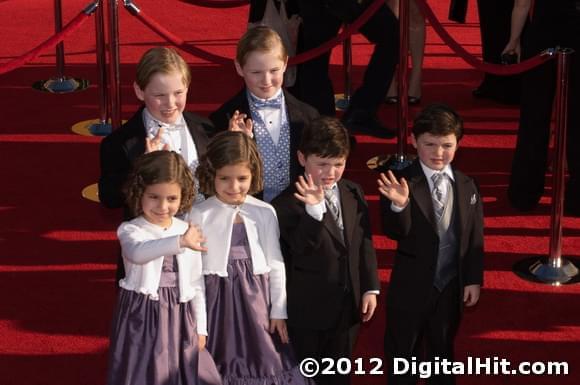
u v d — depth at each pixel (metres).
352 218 6.71
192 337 6.56
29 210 10.24
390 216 6.60
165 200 6.29
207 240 6.68
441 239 6.77
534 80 9.70
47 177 11.07
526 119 9.90
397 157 11.38
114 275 8.97
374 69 11.94
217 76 14.47
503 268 9.12
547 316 8.35
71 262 9.20
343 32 10.88
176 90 6.96
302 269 6.71
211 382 6.62
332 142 6.47
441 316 6.86
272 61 7.29
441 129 6.59
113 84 10.90
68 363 7.63
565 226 9.97
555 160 8.89
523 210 10.25
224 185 6.54
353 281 6.71
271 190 7.52
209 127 7.30
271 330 6.76
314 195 6.45
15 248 9.45
